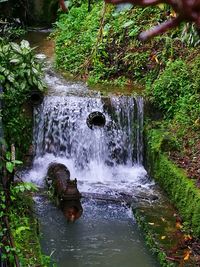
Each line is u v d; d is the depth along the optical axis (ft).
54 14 50.96
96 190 27.53
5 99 27.14
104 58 36.14
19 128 27.71
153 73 34.30
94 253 21.62
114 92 31.99
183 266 19.71
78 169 29.89
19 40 45.09
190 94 30.76
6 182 18.35
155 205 25.38
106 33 37.58
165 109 31.01
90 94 31.14
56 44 40.29
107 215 24.85
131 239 22.85
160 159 27.55
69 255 21.33
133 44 36.42
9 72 27.96
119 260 21.16
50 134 29.84
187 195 23.93
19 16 49.80
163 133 29.04
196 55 32.86
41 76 31.01
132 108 30.58
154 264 20.86
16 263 14.78
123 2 1.73
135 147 30.60
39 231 22.17
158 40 35.40
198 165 25.88
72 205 23.58
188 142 28.09
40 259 18.97
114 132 30.45
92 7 42.57
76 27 41.22
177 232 22.45
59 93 30.86
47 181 26.58
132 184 28.43
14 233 19.77
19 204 22.62
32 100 29.48
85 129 30.07
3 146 20.74
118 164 30.42
